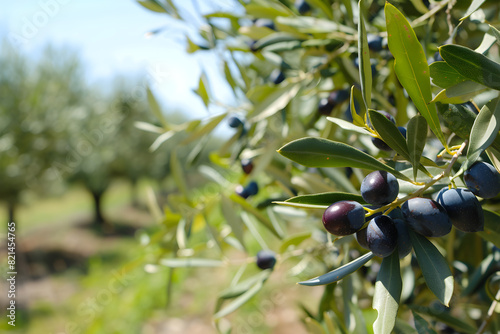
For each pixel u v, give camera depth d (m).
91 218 6.12
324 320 0.43
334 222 0.24
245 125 0.50
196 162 0.53
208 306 2.35
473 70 0.23
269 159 0.46
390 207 0.24
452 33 0.33
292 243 0.48
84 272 3.61
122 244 4.71
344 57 0.41
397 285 0.24
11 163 3.49
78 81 4.06
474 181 0.23
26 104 3.54
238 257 2.02
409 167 0.29
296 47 0.44
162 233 0.57
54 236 5.05
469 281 0.37
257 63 0.59
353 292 0.39
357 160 0.25
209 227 0.53
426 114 0.25
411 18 0.40
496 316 0.36
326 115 0.44
